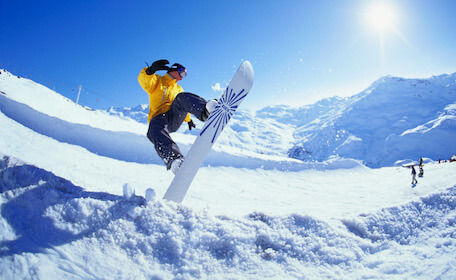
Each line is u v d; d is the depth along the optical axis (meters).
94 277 1.43
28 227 1.66
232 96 2.53
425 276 1.49
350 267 1.66
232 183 9.90
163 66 2.54
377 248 1.87
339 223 2.06
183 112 2.69
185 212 1.88
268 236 1.77
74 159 7.66
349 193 11.01
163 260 1.60
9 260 1.38
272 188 10.47
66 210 1.79
